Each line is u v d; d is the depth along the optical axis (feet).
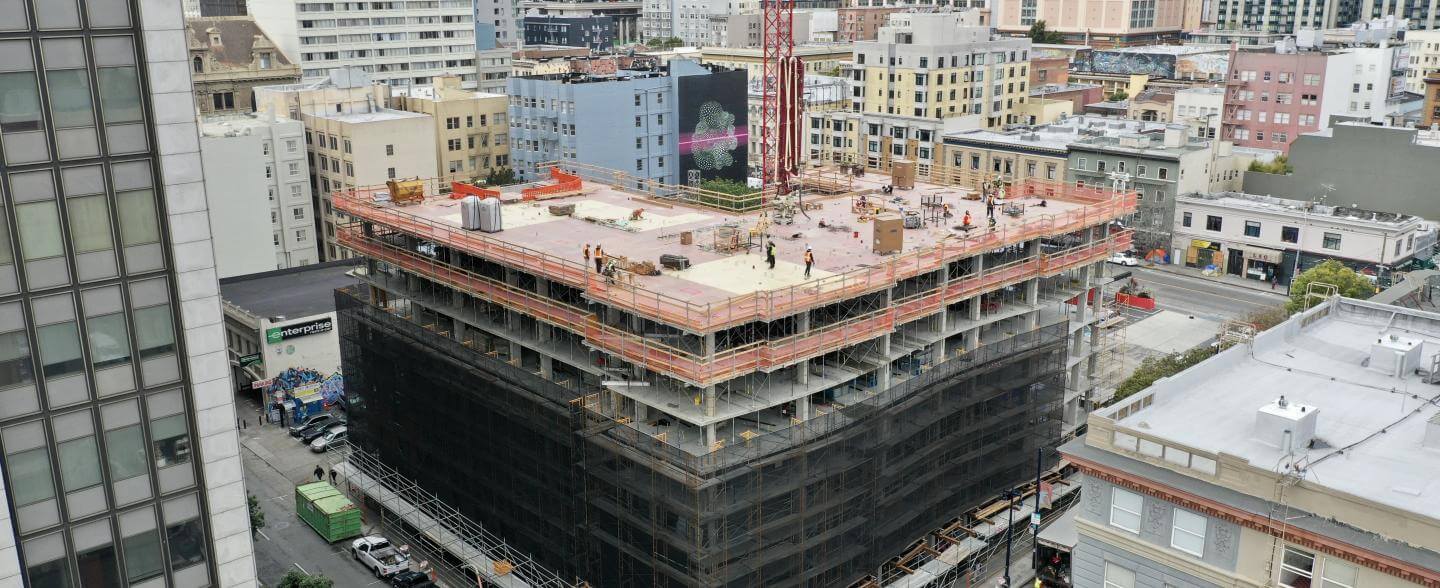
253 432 343.87
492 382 245.65
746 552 212.02
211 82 615.57
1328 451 163.12
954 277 261.44
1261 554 153.17
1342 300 220.23
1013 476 276.41
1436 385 186.19
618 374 225.15
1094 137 561.02
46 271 122.93
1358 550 142.51
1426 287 334.65
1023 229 265.75
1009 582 241.55
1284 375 192.44
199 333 133.69
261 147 431.43
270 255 442.91
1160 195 523.70
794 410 226.38
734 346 216.95
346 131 473.26
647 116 579.89
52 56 118.42
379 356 290.56
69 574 132.46
